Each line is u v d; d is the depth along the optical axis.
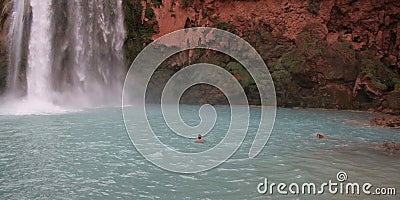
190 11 20.27
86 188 5.28
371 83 16.11
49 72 17.88
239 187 5.42
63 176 5.83
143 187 5.36
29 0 17.42
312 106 17.17
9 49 17.88
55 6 18.05
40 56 17.72
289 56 17.83
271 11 19.67
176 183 5.58
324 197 5.02
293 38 18.86
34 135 9.18
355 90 16.61
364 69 16.83
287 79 17.47
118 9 19.45
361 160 7.05
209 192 5.19
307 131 10.56
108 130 10.09
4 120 11.74
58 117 12.66
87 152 7.46
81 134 9.41
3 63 17.62
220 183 5.60
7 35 17.98
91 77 18.80
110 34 19.19
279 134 10.04
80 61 18.52
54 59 17.95
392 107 15.10
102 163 6.64
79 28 18.52
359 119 13.32
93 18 18.86
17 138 8.77
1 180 5.58
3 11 18.31
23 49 17.41
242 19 19.80
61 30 18.16
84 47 18.64
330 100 16.95
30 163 6.56
